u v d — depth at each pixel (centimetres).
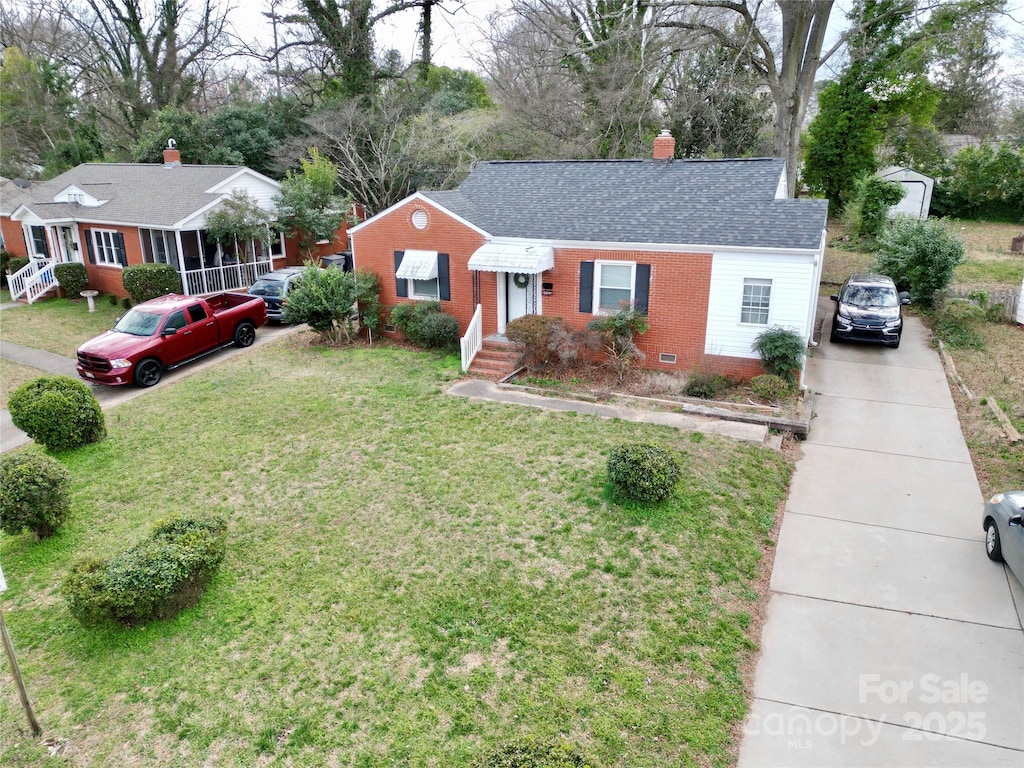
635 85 3016
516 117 3444
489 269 1712
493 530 1006
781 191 2011
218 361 1958
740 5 2558
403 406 1519
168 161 3203
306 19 3988
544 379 1678
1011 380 1616
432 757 639
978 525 1029
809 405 1471
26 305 2725
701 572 905
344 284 1969
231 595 879
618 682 723
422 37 4388
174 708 710
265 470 1229
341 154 3738
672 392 1578
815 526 1031
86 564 831
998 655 764
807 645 784
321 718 689
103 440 1373
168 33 4284
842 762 637
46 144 4647
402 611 841
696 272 1589
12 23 4784
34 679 757
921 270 2202
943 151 4206
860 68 3544
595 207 1805
